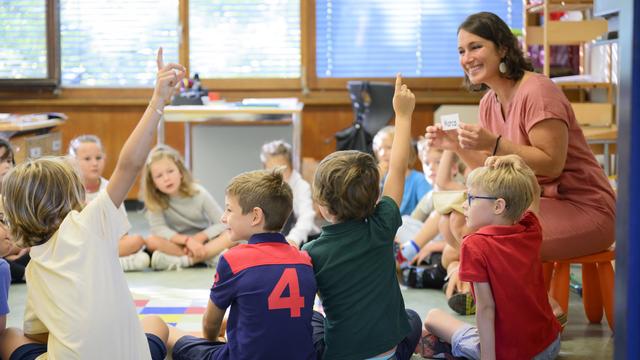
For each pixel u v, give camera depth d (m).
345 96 6.02
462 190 3.01
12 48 5.90
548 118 2.57
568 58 5.55
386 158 4.01
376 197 2.06
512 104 2.71
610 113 4.77
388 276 2.07
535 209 2.38
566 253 2.60
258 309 1.95
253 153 5.35
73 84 5.98
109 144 5.89
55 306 1.89
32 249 1.96
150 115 1.91
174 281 3.51
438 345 2.40
